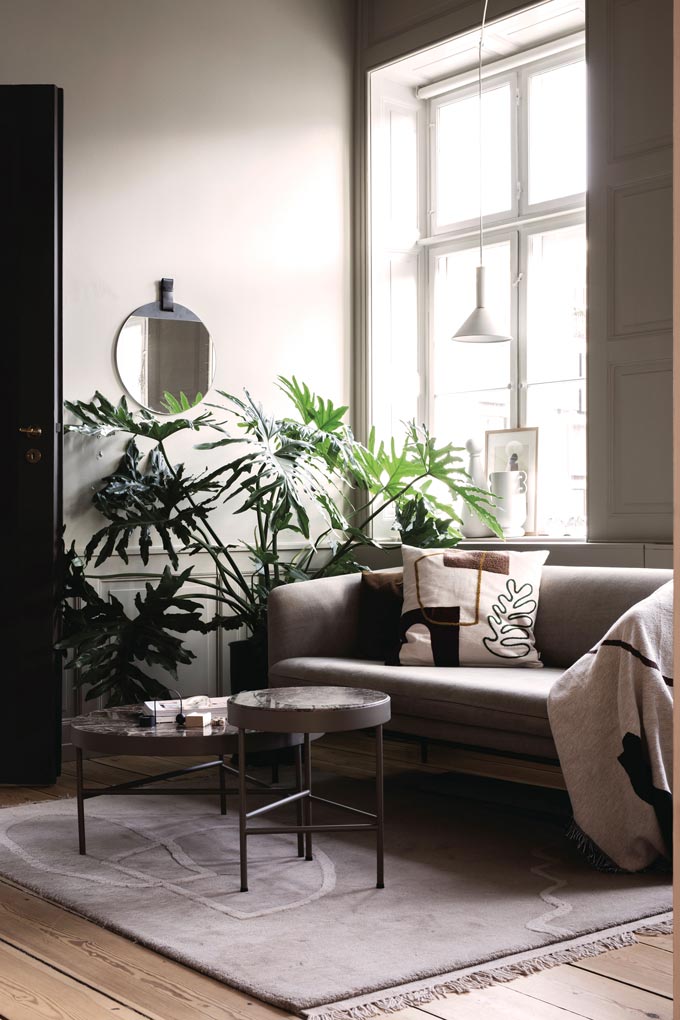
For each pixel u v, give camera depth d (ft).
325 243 17.46
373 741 15.97
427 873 9.43
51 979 7.24
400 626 12.90
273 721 8.79
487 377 17.61
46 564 13.30
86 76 14.96
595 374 14.24
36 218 13.26
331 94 17.57
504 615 12.54
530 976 7.21
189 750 9.27
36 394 13.28
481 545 15.42
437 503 15.99
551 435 16.70
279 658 13.14
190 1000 6.88
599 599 12.19
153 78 15.58
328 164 17.51
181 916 8.38
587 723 9.54
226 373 16.26
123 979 7.23
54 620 13.43
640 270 13.80
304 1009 6.64
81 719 10.19
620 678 9.42
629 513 13.87
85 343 14.90
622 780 9.35
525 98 16.96
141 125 15.47
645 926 8.11
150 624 14.24
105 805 12.11
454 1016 6.58
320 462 16.52
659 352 13.57
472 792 12.66
